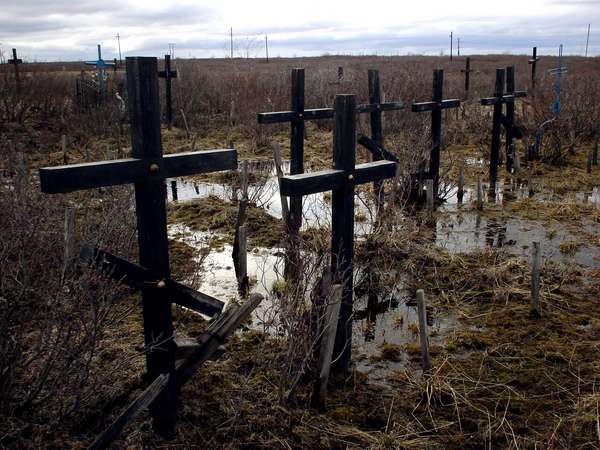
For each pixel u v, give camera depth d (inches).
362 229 348.5
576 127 616.1
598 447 163.2
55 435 155.2
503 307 251.0
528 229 359.9
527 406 182.2
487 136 636.1
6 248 179.3
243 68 1489.9
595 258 309.3
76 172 132.0
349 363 202.4
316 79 840.3
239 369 197.9
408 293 270.2
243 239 271.4
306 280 201.8
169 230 355.9
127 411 132.6
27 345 173.5
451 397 186.2
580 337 223.6
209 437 162.9
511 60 2041.1
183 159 148.9
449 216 387.9
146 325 151.9
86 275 152.5
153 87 140.7
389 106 388.2
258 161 547.2
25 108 699.4
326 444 162.2
